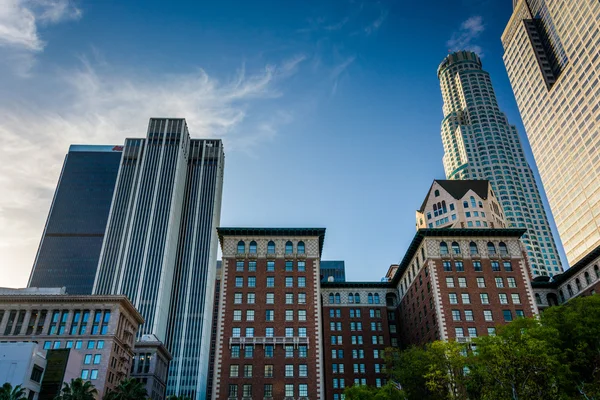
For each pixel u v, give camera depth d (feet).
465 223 452.35
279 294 322.75
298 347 302.66
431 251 334.65
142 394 278.46
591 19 646.74
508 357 168.96
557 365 189.06
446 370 221.05
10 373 307.17
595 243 606.96
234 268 332.39
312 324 311.47
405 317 388.37
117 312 394.32
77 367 353.72
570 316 221.46
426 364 233.55
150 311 654.12
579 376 202.18
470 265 328.49
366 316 407.64
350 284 422.41
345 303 414.00
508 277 324.80
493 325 305.53
